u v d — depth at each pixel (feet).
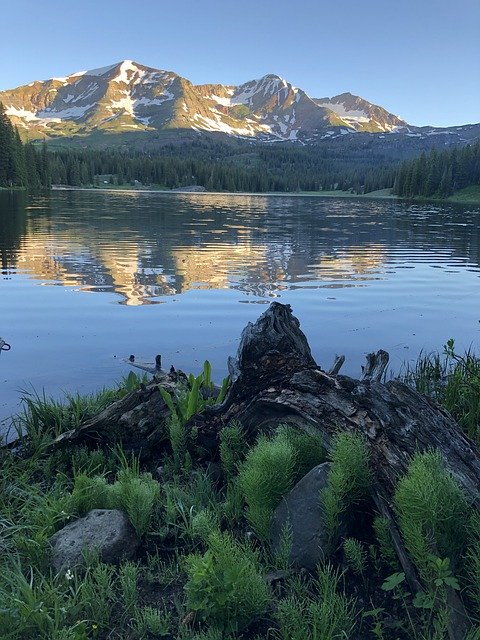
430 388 22.89
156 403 17.53
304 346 17.02
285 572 10.24
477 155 561.84
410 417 13.01
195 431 16.19
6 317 35.65
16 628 8.95
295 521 11.07
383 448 12.04
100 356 27.55
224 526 12.58
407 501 9.69
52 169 620.49
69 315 36.35
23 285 47.60
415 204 367.25
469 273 59.36
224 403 16.46
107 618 9.53
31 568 10.47
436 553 9.27
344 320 36.24
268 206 268.41
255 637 8.93
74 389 22.98
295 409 14.02
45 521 12.40
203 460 16.21
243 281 51.21
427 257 74.79
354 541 10.34
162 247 78.38
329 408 13.64
